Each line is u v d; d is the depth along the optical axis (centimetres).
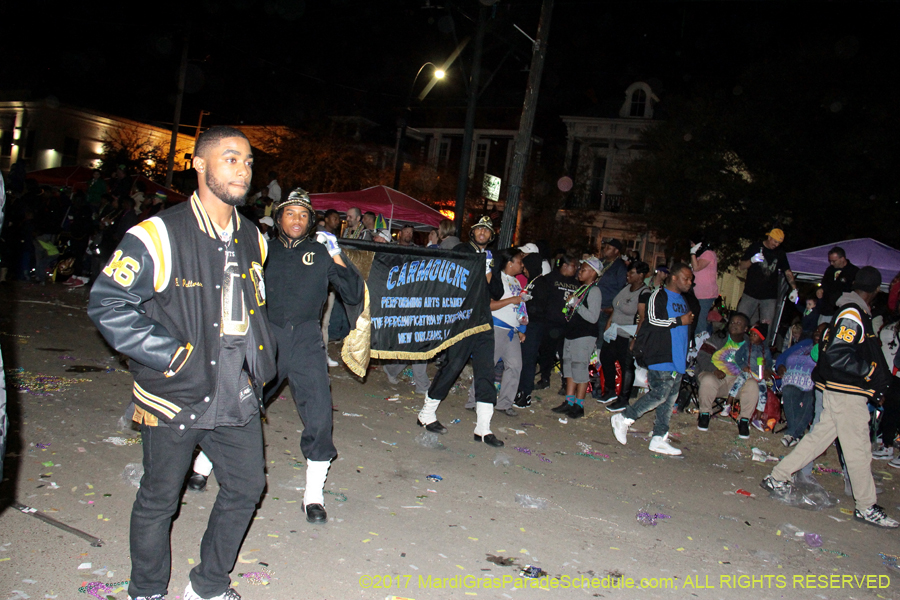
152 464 277
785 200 2077
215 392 278
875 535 564
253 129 3556
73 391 628
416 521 455
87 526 379
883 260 1136
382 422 699
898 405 826
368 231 1147
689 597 401
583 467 645
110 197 1455
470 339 673
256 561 371
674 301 730
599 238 3247
